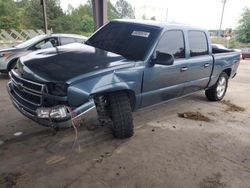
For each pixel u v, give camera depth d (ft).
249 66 61.41
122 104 14.78
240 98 26.96
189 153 14.74
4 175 12.01
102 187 11.52
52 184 11.57
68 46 17.12
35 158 13.44
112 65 14.38
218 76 23.41
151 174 12.60
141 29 17.31
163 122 18.81
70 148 14.55
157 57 15.67
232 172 13.26
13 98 14.60
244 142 16.60
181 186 11.93
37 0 152.46
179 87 18.74
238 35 185.68
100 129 16.81
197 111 21.67
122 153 14.28
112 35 17.98
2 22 133.18
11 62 30.45
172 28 17.67
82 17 181.16
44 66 13.56
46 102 12.75
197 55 20.08
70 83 12.54
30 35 101.50
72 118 12.80
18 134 15.89
